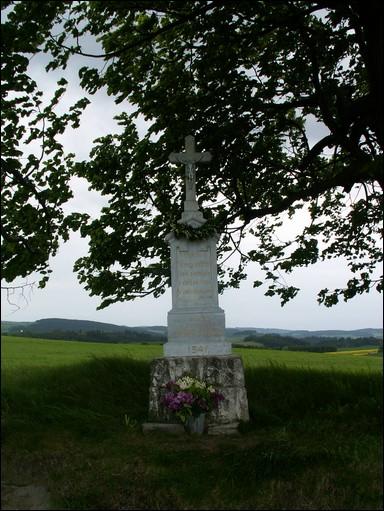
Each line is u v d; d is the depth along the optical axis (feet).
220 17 33.88
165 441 26.09
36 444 24.84
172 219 39.22
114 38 35.01
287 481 19.24
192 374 30.30
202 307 32.76
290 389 34.60
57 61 33.06
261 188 46.37
